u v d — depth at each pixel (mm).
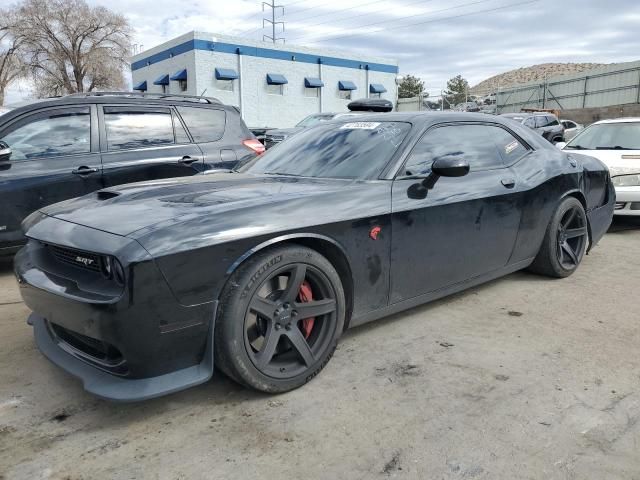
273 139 11859
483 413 2455
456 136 3658
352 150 3408
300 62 30000
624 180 6395
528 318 3643
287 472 2061
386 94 34656
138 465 2115
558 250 4406
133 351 2225
